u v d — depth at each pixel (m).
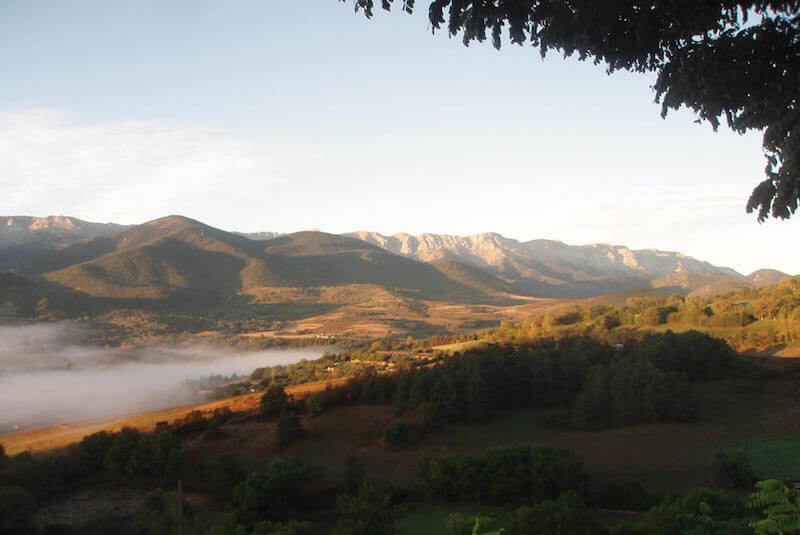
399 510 54.91
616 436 75.38
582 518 34.97
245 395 127.81
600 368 88.44
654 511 28.73
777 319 130.62
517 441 77.94
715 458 57.28
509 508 53.97
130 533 55.03
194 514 59.28
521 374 94.12
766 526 9.89
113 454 76.88
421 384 90.62
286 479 58.84
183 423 95.50
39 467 73.50
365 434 83.75
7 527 54.69
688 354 96.38
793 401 80.06
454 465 59.19
